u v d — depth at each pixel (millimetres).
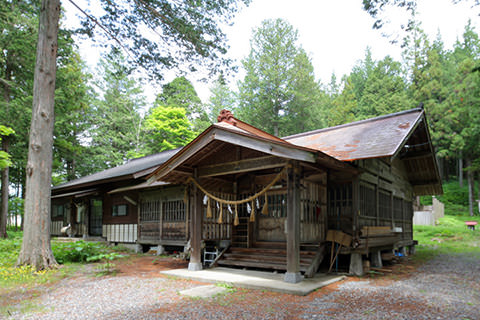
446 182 37562
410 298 5352
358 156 7074
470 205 28938
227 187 9164
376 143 8031
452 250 14039
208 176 8125
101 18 9398
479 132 26953
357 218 7922
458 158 35281
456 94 30391
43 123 8617
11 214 23266
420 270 8516
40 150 8531
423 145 11602
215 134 7035
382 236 8648
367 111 35469
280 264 7480
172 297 5430
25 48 15016
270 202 8789
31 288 6152
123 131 32750
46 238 8406
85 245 10078
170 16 9242
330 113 34844
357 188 8094
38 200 8359
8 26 14625
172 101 30359
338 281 6770
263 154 7090
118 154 30562
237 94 36500
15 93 16625
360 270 7582
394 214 11344
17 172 22750
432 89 31875
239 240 9406
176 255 11242
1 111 14812
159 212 12070
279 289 5789
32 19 15258
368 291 5840
